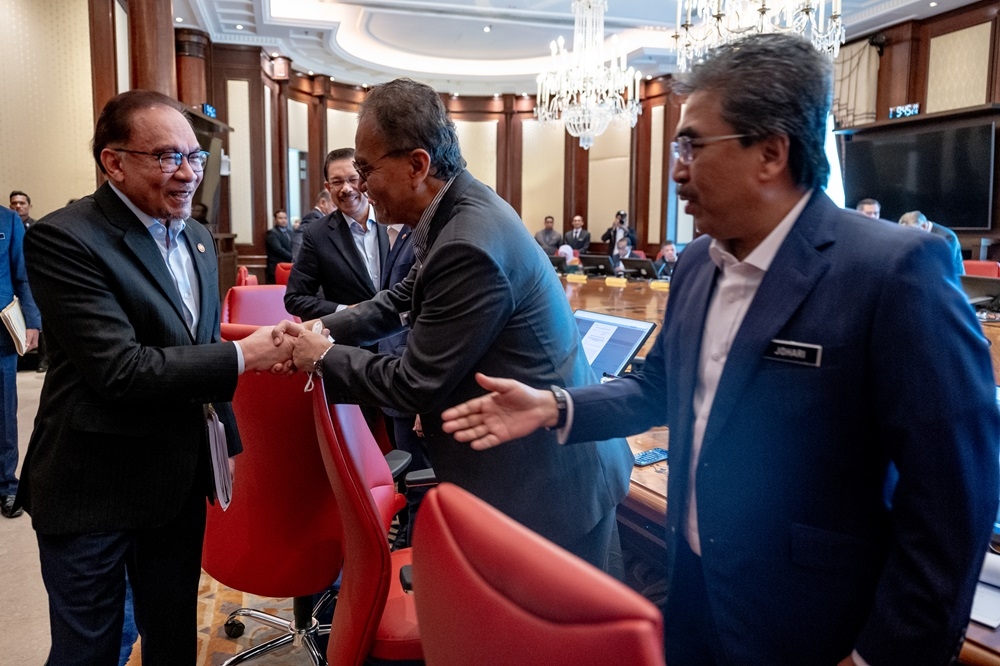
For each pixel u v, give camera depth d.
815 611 0.84
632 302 4.06
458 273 1.15
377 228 2.84
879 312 0.76
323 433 1.23
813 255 0.83
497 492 1.29
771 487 0.85
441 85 12.26
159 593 1.49
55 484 1.34
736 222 0.86
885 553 0.84
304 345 1.26
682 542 1.00
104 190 1.38
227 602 2.33
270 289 2.99
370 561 1.25
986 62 7.66
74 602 1.36
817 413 0.80
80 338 1.27
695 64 0.88
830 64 0.85
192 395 1.31
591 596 0.53
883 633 0.75
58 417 1.35
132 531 1.44
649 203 11.34
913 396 0.73
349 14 9.42
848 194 8.32
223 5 8.34
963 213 7.29
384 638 1.32
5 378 2.92
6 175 5.29
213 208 8.04
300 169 11.23
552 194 12.62
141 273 1.36
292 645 2.05
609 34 9.97
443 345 1.16
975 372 0.74
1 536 2.79
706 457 0.89
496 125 12.49
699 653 1.00
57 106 5.45
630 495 1.47
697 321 0.97
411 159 1.22
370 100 1.25
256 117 9.63
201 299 1.53
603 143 12.16
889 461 0.83
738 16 5.28
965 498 0.71
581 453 1.34
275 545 1.67
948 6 7.87
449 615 0.65
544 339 1.27
